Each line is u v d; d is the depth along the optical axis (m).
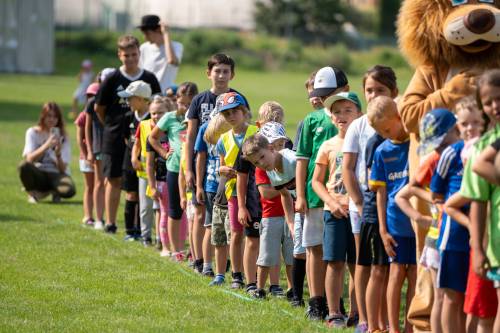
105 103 29.17
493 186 14.05
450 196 14.77
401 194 15.79
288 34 191.38
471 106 14.50
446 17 16.50
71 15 180.75
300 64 156.75
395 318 16.73
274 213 20.67
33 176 35.25
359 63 160.25
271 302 20.59
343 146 17.77
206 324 18.34
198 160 23.45
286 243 21.16
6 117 68.94
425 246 15.62
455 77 16.34
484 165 13.70
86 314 19.00
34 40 124.62
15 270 23.23
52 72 126.81
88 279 22.44
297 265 20.30
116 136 29.06
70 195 35.53
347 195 18.31
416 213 15.55
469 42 16.08
